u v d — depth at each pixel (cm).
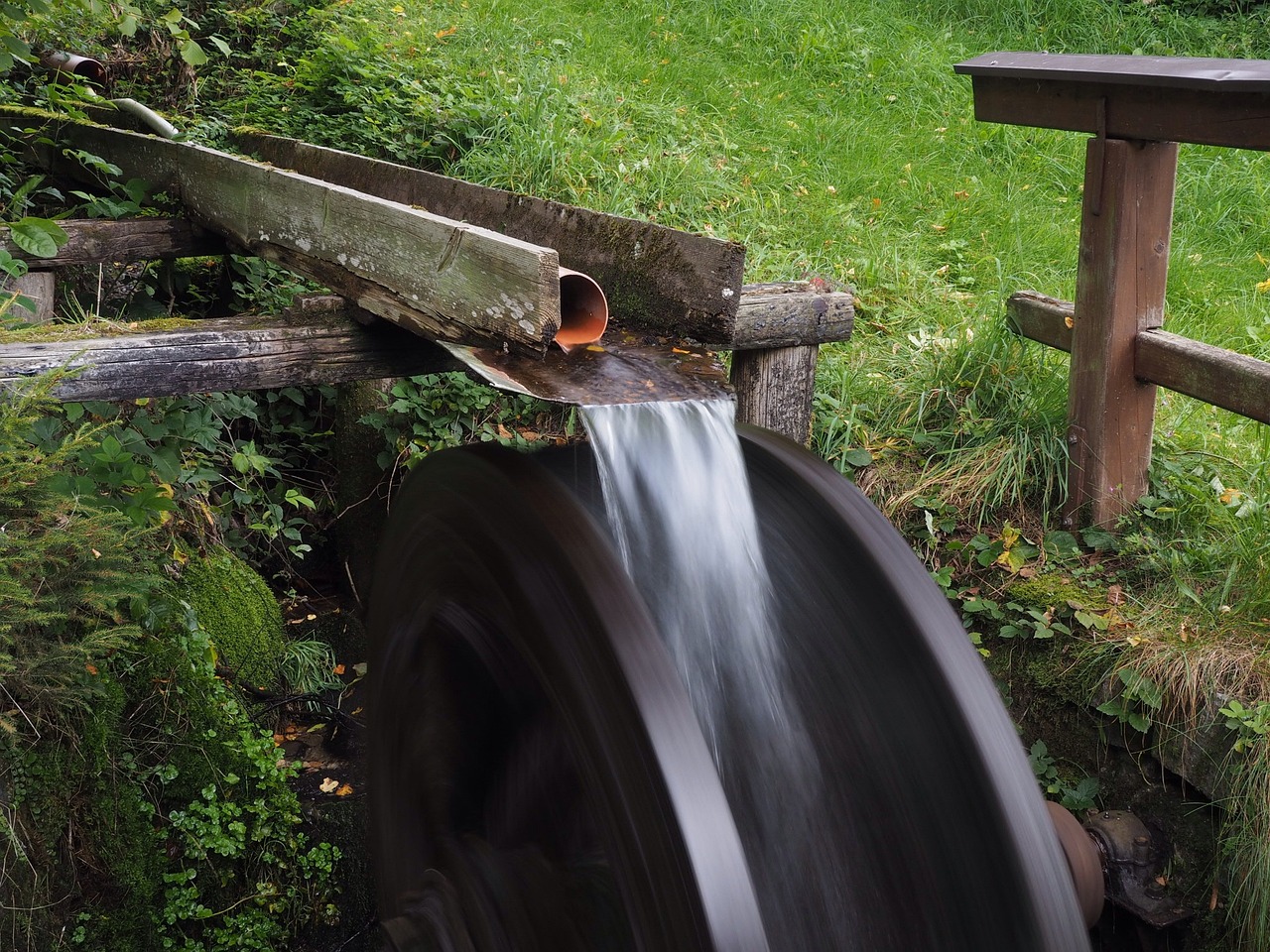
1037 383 414
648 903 205
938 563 386
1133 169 339
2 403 288
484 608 252
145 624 329
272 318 353
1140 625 331
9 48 385
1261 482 364
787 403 383
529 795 268
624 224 302
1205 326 508
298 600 455
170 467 346
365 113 610
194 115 650
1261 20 885
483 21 740
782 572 259
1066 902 216
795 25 831
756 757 247
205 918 326
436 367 355
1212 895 302
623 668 207
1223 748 296
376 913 344
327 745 385
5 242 426
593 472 272
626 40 782
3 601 281
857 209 621
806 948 238
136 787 317
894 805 237
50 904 293
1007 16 902
